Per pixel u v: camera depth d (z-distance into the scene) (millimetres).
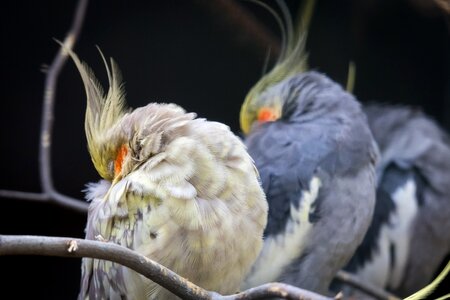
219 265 2195
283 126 2418
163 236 2186
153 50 2900
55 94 2842
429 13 2875
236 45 2766
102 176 2250
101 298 2225
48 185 2420
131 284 2201
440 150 2590
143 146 2203
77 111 2863
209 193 2189
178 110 2217
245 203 2199
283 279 2369
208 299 2125
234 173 2199
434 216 2564
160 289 2199
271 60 2766
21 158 2896
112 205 2199
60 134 2861
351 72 2561
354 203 2393
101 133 2244
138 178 2191
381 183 2572
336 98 2422
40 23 2865
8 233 2898
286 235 2371
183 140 2193
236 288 2217
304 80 2439
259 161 2395
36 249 2082
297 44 2520
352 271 2561
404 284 2566
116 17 2879
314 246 2375
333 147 2395
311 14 2896
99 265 2223
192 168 2188
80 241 2094
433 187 2572
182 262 2189
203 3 2715
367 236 2562
